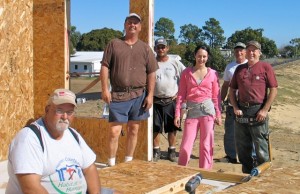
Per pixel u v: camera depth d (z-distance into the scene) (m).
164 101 6.98
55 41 6.85
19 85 5.98
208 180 4.39
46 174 2.77
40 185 2.71
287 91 27.36
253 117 5.35
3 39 5.65
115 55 5.16
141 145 6.35
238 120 5.48
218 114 5.70
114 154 5.37
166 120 7.07
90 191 3.08
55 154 2.80
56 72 6.89
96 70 48.62
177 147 8.38
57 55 6.86
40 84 7.02
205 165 5.53
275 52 65.50
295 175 3.53
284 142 9.97
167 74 6.96
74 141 2.97
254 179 3.44
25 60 6.04
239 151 5.69
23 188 2.70
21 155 2.69
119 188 3.68
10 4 5.71
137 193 3.56
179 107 5.72
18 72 5.95
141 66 5.25
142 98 5.34
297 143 9.89
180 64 7.11
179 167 4.51
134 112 5.31
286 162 7.56
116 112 5.21
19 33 5.91
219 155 7.80
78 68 48.84
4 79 5.72
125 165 4.52
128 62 5.17
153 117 7.05
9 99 5.83
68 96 2.79
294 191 3.08
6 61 5.73
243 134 5.56
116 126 5.28
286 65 48.44
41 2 6.85
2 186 4.95
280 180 3.38
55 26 6.82
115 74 5.20
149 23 6.13
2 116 5.71
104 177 4.03
